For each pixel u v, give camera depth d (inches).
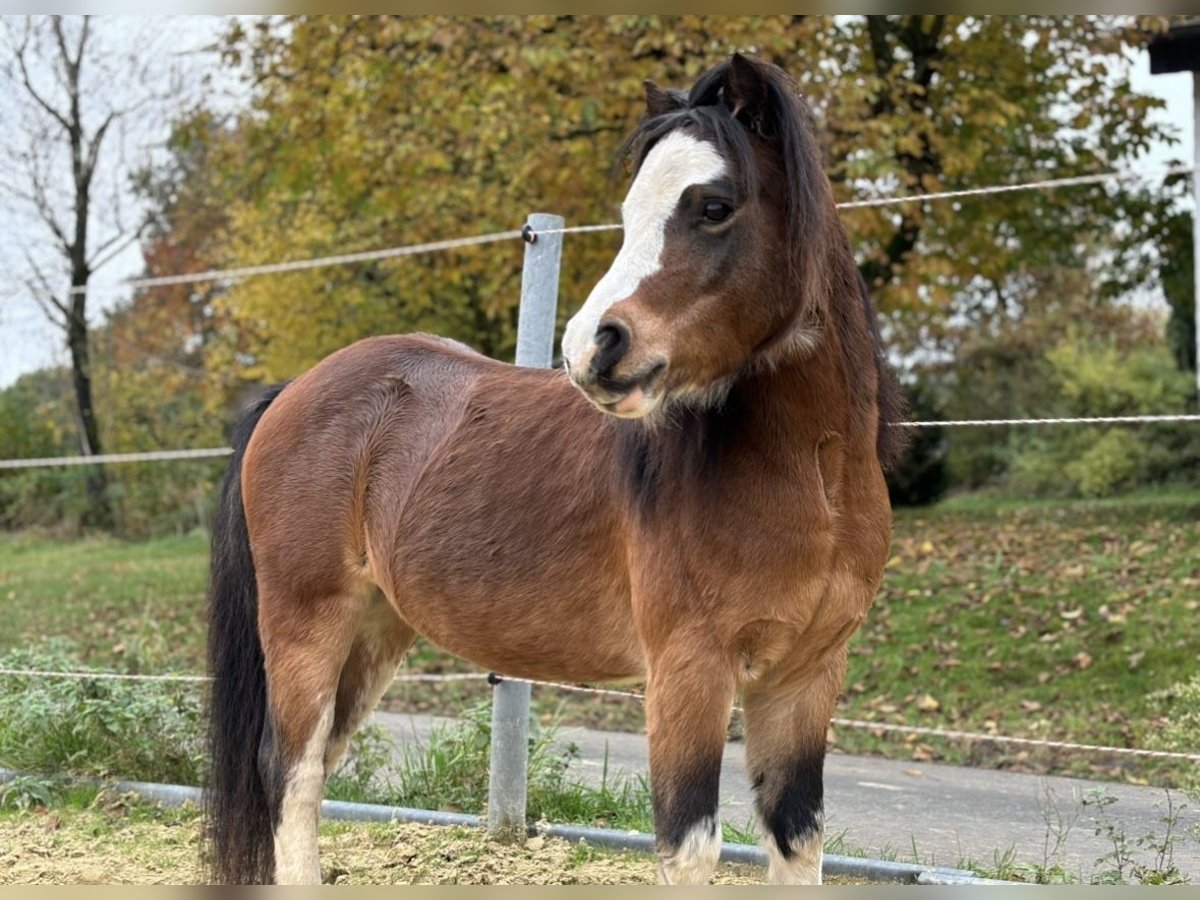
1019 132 442.0
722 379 108.3
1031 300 612.4
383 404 145.6
